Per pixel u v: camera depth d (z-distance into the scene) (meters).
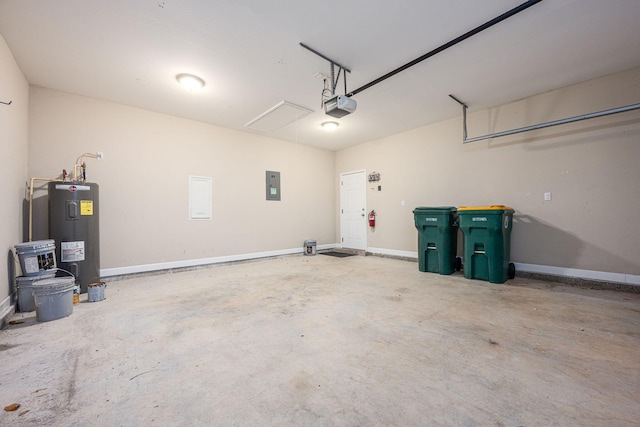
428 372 1.70
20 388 1.56
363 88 3.67
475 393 1.50
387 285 3.78
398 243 5.95
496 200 4.44
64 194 3.29
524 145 4.14
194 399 1.46
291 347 2.03
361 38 2.76
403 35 2.72
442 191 5.14
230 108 4.47
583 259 3.64
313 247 6.61
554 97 3.88
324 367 1.76
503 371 1.70
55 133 3.72
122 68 3.25
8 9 2.28
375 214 6.41
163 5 2.28
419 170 5.52
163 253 4.61
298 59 3.12
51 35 2.64
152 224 4.50
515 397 1.46
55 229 3.25
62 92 3.78
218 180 5.29
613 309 2.75
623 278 3.36
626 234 3.34
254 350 1.99
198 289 3.63
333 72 3.23
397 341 2.12
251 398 1.47
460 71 3.40
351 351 1.97
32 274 2.86
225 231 5.36
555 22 2.53
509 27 2.60
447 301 3.07
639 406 1.38
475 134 4.69
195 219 4.97
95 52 2.93
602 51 2.99
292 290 3.56
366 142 6.61
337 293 3.41
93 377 1.67
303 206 6.74
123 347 2.05
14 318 2.63
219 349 2.01
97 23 2.49
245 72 3.38
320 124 5.30
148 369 1.76
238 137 5.60
